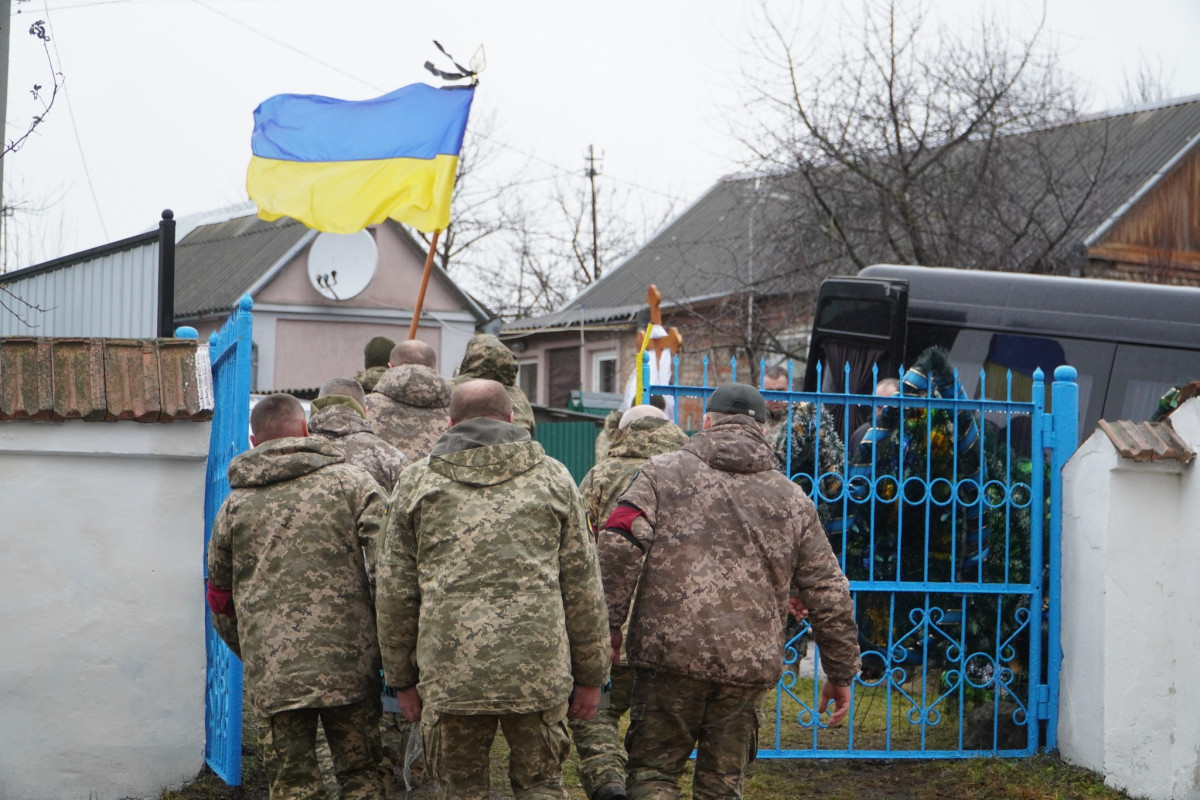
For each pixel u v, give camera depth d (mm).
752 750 4418
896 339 9555
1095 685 5492
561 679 3914
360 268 22234
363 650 4301
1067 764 5648
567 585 4059
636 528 4289
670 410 10914
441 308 23703
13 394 4773
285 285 21859
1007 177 16172
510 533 3943
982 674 5871
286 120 9219
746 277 18828
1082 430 9242
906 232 15906
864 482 5926
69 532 4930
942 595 5945
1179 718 5348
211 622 5164
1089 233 17531
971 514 5953
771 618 4309
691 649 4211
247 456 4391
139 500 5016
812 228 16562
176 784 5020
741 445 4402
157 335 7223
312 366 22250
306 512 4301
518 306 37062
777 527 4344
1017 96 16062
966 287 9797
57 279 8328
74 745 4910
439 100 8969
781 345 17328
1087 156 18188
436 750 3973
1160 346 9148
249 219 25141
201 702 5098
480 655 3832
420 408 6066
